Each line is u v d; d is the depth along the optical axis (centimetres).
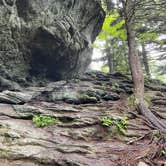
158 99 1309
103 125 878
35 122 862
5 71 1305
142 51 2447
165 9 1655
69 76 1747
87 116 942
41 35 1371
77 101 1155
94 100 1166
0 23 1227
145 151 738
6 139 713
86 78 1528
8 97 1064
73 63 1695
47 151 688
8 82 1252
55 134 802
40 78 1536
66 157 668
